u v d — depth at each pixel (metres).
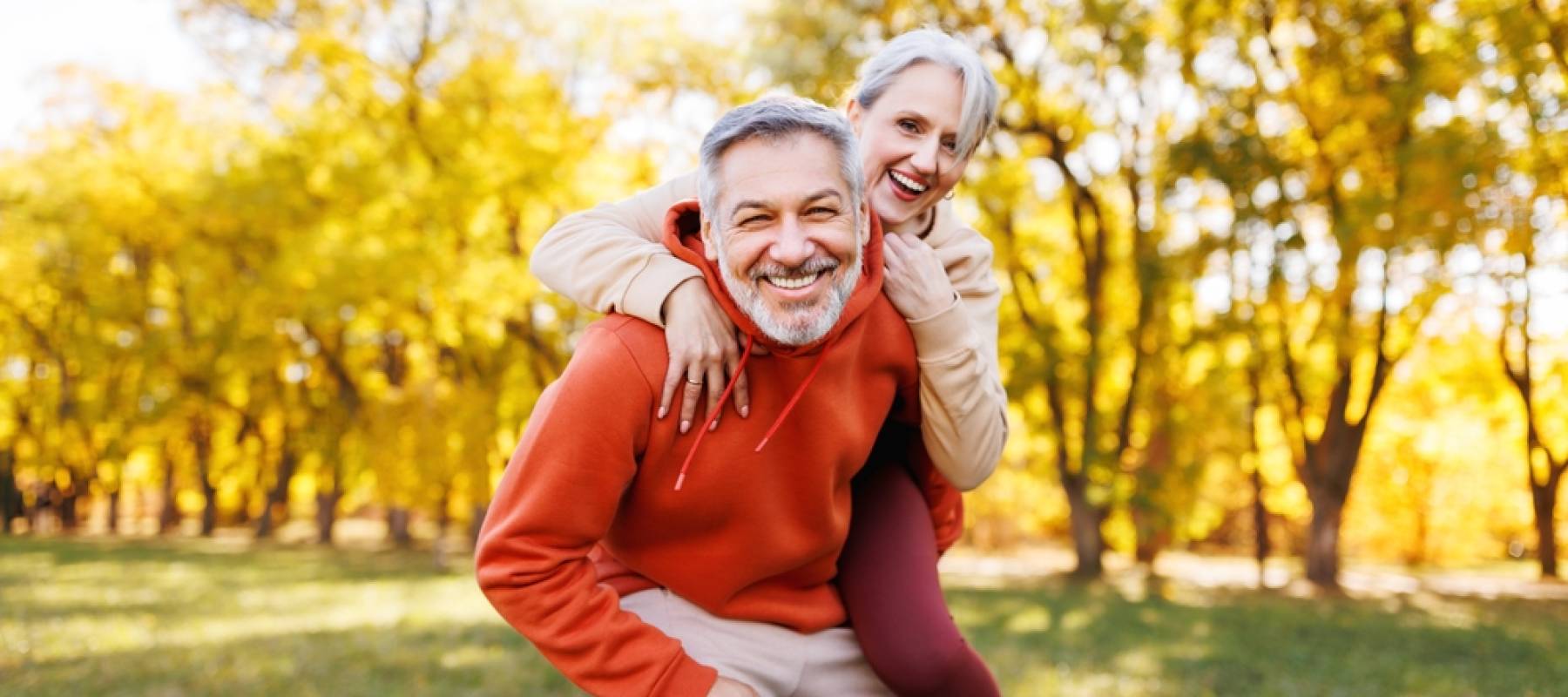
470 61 18.42
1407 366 20.09
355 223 18.27
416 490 17.70
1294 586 16.47
